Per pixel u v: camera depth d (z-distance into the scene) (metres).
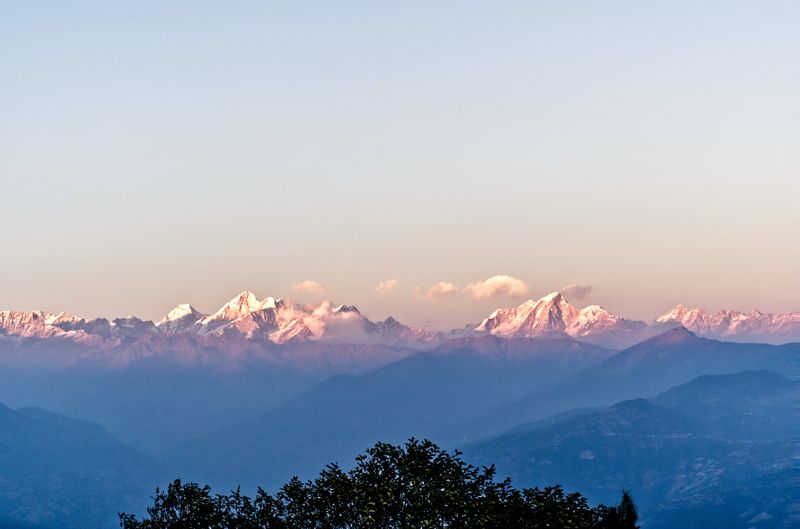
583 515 104.38
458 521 104.81
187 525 112.56
